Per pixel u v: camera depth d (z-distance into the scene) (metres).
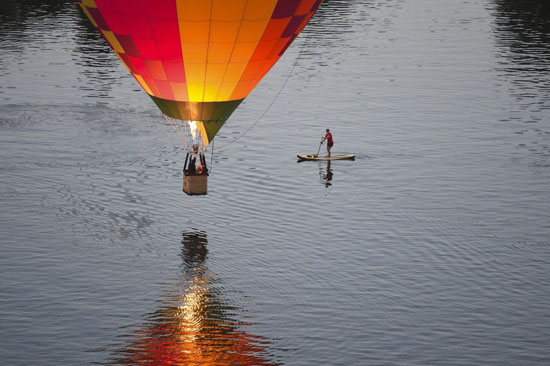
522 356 94.69
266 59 108.19
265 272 116.12
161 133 183.50
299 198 144.88
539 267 117.56
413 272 115.81
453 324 101.56
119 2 101.31
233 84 108.00
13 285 110.44
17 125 186.62
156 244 125.31
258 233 129.62
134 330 100.31
